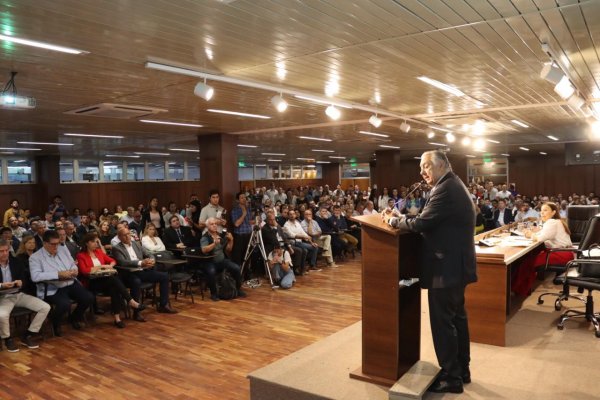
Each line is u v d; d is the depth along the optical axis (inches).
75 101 221.3
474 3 112.1
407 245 110.3
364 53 152.9
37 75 171.8
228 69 171.8
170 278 235.0
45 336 192.4
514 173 753.0
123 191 639.1
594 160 526.6
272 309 226.2
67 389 140.8
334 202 418.9
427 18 121.5
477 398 98.7
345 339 142.1
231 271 252.7
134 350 173.6
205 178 368.8
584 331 146.4
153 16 116.3
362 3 110.7
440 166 100.2
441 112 286.5
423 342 136.6
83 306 200.5
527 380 108.4
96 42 135.6
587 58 162.9
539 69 177.2
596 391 102.0
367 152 617.6
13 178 543.2
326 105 247.0
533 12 118.0
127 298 207.8
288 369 118.0
